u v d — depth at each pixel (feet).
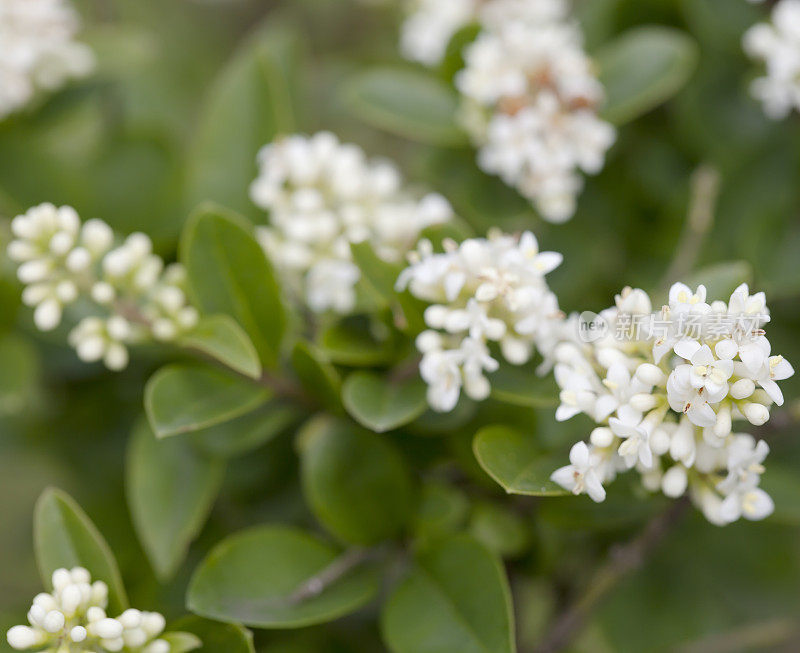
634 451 0.96
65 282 1.05
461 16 1.25
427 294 1.02
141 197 1.21
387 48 1.41
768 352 0.95
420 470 1.09
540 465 1.00
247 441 1.08
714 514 0.99
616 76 1.18
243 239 1.05
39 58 1.20
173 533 1.07
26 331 1.15
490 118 1.17
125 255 1.05
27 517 1.32
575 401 0.98
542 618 1.20
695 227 1.14
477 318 1.00
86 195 1.20
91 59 1.23
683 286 0.96
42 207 1.05
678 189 1.22
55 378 1.17
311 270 1.10
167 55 1.41
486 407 1.06
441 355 1.01
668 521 1.04
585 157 1.15
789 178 1.22
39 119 1.23
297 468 1.15
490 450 0.99
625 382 0.97
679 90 1.22
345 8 1.49
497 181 1.19
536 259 1.00
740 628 1.18
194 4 1.49
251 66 1.18
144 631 0.99
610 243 1.23
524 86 1.15
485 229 1.18
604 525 1.06
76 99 1.24
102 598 0.99
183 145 1.35
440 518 1.07
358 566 1.06
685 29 1.23
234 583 1.03
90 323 1.06
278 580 1.04
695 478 1.00
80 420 1.18
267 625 1.01
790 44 1.18
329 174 1.12
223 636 1.01
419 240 1.06
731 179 1.22
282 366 1.08
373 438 1.07
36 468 1.29
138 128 1.23
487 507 1.10
